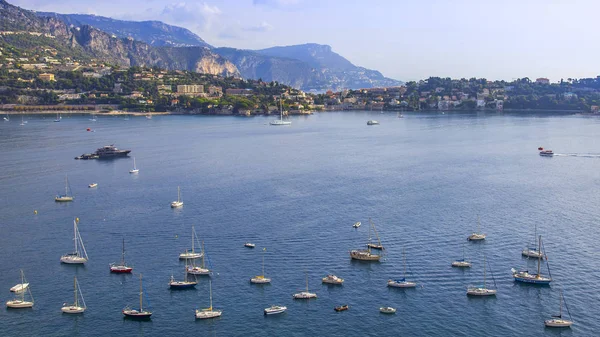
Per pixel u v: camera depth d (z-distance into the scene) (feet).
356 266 577.02
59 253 615.98
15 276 558.97
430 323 472.03
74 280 546.67
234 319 478.59
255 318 479.41
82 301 508.53
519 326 467.52
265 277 551.18
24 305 498.69
